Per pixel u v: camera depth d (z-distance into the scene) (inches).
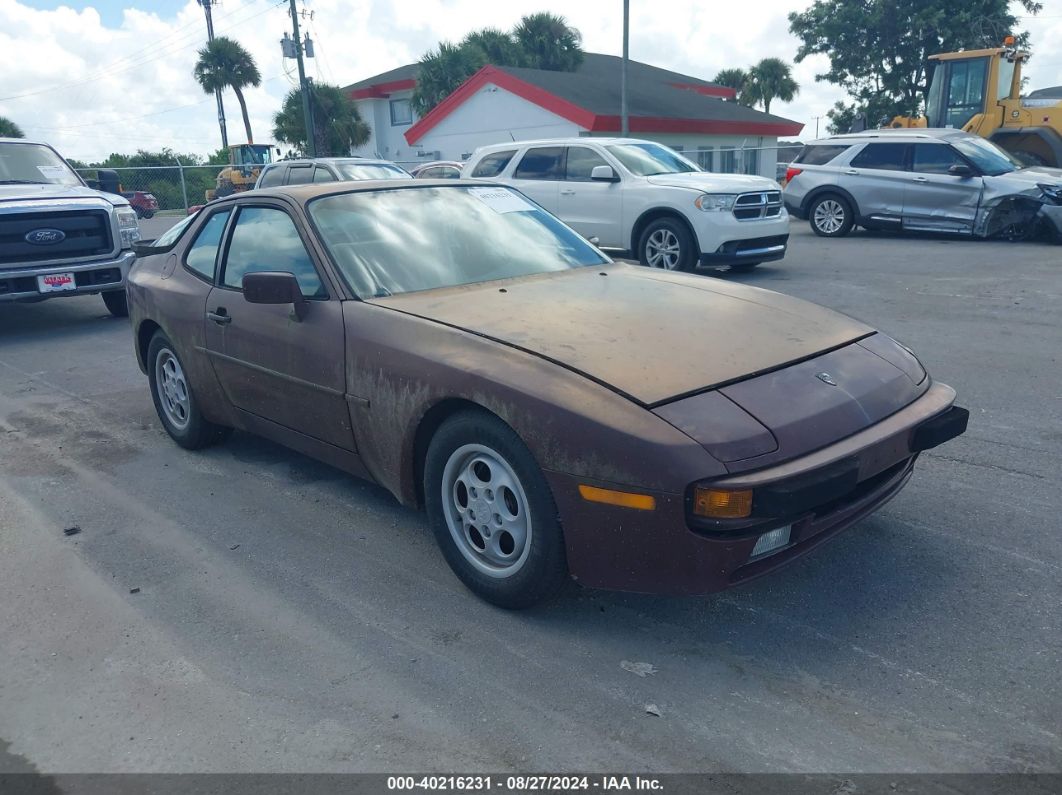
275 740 102.4
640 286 156.4
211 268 183.3
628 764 96.1
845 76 1466.5
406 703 108.2
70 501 176.7
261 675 115.2
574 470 109.8
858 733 99.5
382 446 139.6
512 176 473.7
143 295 202.2
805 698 106.2
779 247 428.5
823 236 606.5
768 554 111.0
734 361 121.8
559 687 110.1
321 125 1327.5
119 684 114.5
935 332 294.2
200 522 164.4
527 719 104.3
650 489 104.9
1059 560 137.5
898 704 104.3
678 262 414.9
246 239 175.0
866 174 573.9
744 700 106.2
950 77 706.8
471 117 1155.3
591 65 1568.7
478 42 1461.6
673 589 109.6
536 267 166.4
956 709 103.0
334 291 149.3
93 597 137.4
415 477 138.4
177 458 199.9
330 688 111.8
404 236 163.2
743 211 408.5
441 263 159.6
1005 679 108.3
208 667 117.5
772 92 1897.1
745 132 1200.8
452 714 105.8
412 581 138.9
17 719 108.3
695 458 103.8
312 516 165.3
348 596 135.0
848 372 125.5
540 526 116.0
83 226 358.3
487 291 150.4
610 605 129.0
